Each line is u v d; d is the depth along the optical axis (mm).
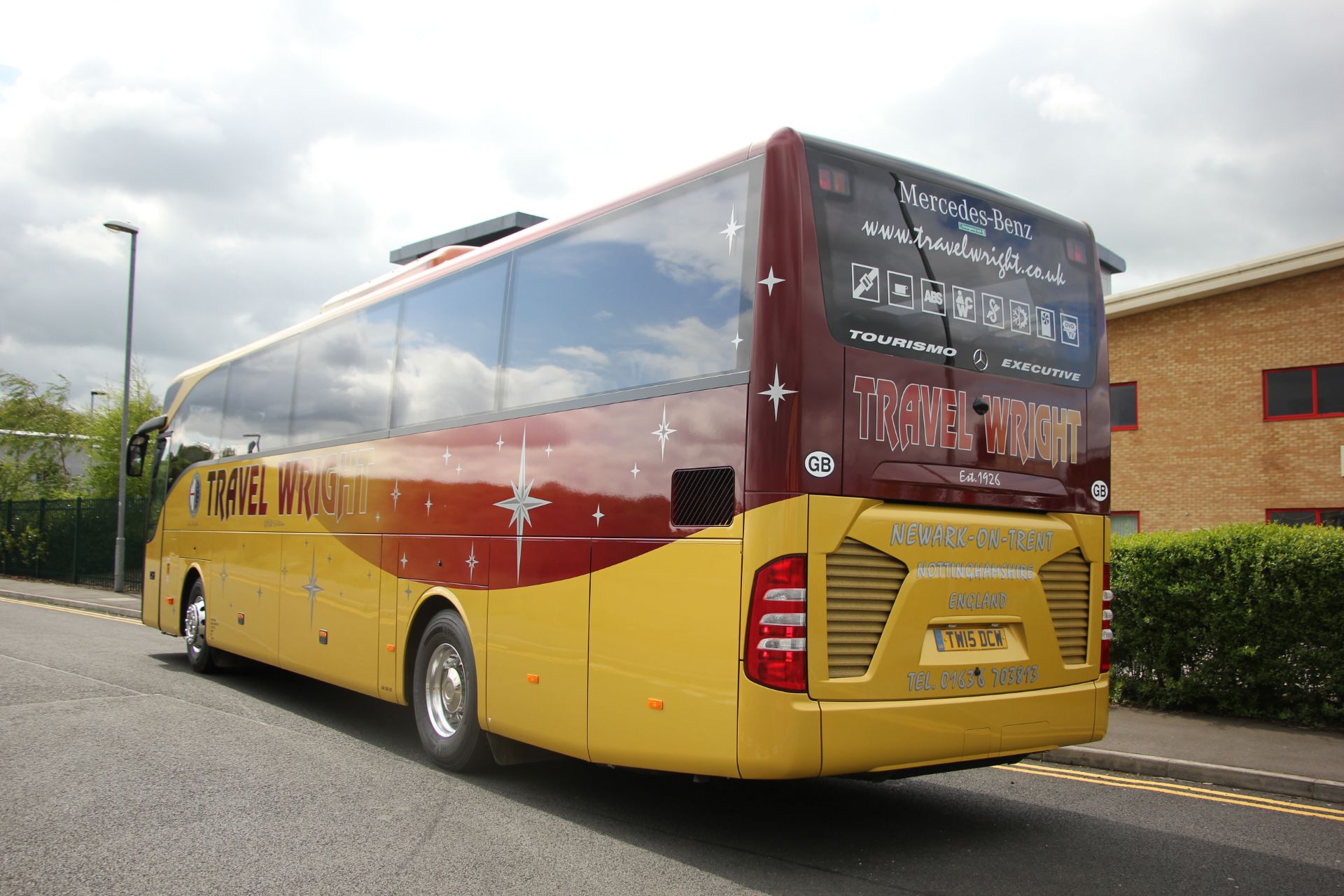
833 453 4781
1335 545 8680
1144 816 6336
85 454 34031
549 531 5957
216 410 11625
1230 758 7598
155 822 5508
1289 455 22734
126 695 9672
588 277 5996
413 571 7387
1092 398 6074
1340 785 6801
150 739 7668
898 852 5387
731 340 4949
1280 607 8891
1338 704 8773
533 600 6039
